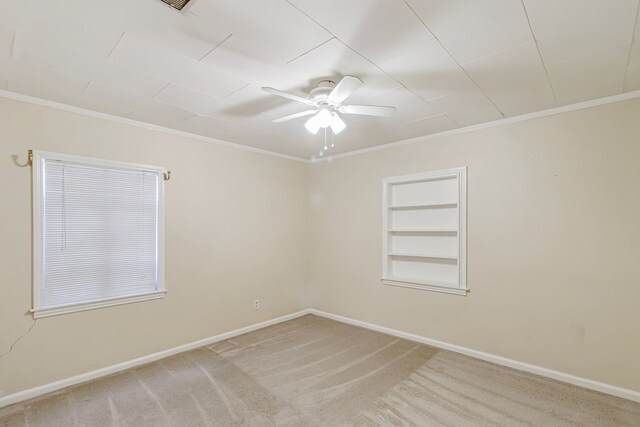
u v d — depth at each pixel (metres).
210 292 3.79
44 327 2.67
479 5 1.53
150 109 2.90
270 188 4.51
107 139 3.03
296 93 2.56
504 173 3.19
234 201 4.07
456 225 3.62
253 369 3.08
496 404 2.47
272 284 4.50
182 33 1.76
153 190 3.37
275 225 4.56
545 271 2.95
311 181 5.06
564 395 2.59
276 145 4.19
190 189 3.64
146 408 2.43
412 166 3.88
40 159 2.67
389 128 3.49
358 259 4.42
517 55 1.99
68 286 2.82
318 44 1.87
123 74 2.24
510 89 2.49
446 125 3.39
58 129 2.75
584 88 2.48
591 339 2.71
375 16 1.61
